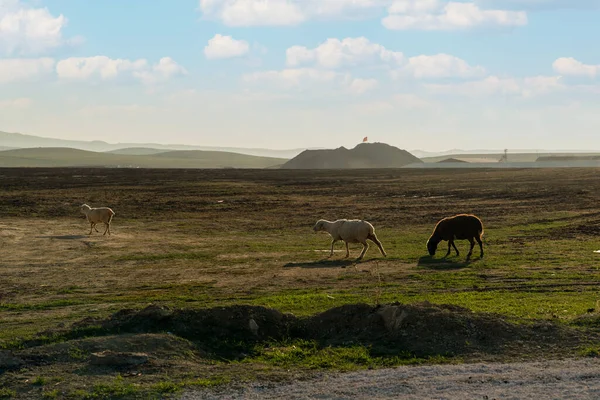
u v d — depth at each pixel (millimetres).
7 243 34062
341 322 14125
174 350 12453
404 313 13602
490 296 18828
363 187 75812
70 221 44188
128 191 66750
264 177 101438
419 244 32312
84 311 18188
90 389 10484
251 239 36344
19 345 12914
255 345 13250
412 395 9555
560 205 50688
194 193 65438
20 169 131000
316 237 36938
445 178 96375
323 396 9805
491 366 11031
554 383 9852
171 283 23141
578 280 21453
